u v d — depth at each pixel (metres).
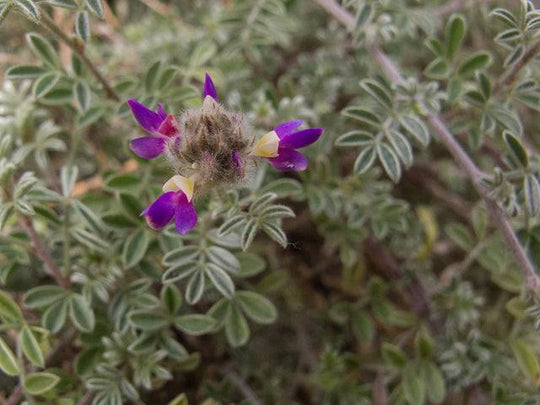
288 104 0.13
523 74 0.13
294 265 0.15
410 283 0.14
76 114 0.14
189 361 0.12
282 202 0.15
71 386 0.12
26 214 0.11
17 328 0.11
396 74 0.13
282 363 0.15
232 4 0.16
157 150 0.10
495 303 0.16
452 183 0.16
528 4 0.11
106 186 0.12
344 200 0.14
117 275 0.12
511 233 0.11
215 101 0.10
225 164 0.10
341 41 0.16
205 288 0.12
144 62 0.15
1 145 0.12
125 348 0.12
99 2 0.11
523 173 0.11
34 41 0.12
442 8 0.15
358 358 0.14
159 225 0.10
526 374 0.13
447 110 0.14
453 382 0.13
